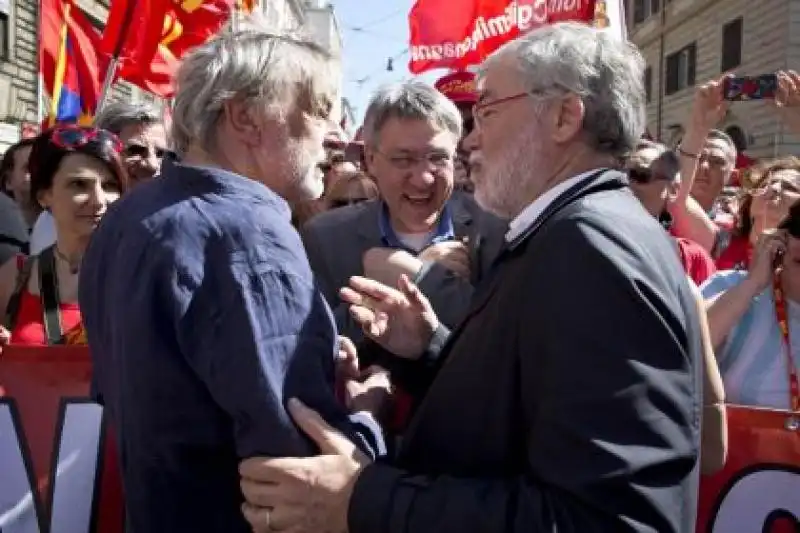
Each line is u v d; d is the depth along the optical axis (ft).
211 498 4.47
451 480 4.16
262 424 4.15
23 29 42.91
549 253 4.13
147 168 11.81
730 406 7.04
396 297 6.00
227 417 4.39
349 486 4.17
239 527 4.53
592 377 3.83
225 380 4.13
